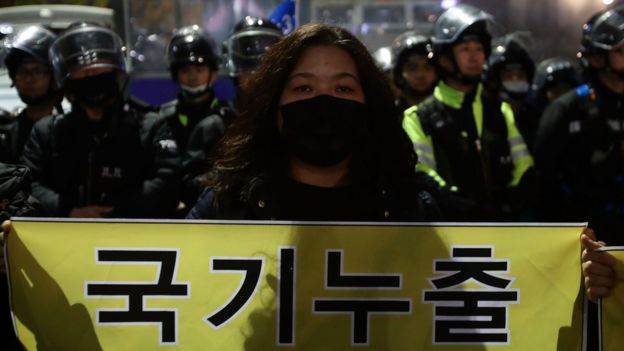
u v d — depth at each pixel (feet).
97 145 12.73
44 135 12.78
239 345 7.34
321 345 7.36
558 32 26.53
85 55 12.56
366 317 7.39
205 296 7.32
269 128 7.39
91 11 29.30
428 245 7.41
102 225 7.30
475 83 13.25
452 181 12.87
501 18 26.91
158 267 7.32
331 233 7.35
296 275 7.34
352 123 7.04
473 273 7.43
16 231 7.27
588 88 13.97
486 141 13.17
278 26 15.83
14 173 8.12
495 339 7.43
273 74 7.21
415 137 12.85
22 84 14.48
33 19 28.76
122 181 12.67
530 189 13.29
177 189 13.01
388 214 7.61
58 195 12.49
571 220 13.97
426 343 7.41
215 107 15.72
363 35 28.32
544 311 7.43
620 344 7.32
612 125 13.75
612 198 13.71
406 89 17.67
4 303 8.02
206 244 7.32
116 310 7.30
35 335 7.27
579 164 13.88
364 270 7.38
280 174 7.46
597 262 7.30
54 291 7.27
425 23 28.60
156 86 29.35
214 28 28.91
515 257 7.43
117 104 13.01
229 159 7.50
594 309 7.55
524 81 18.88
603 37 13.67
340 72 7.11
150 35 29.35
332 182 7.46
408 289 7.39
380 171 7.52
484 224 7.42
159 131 13.05
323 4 27.48
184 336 7.32
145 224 7.30
